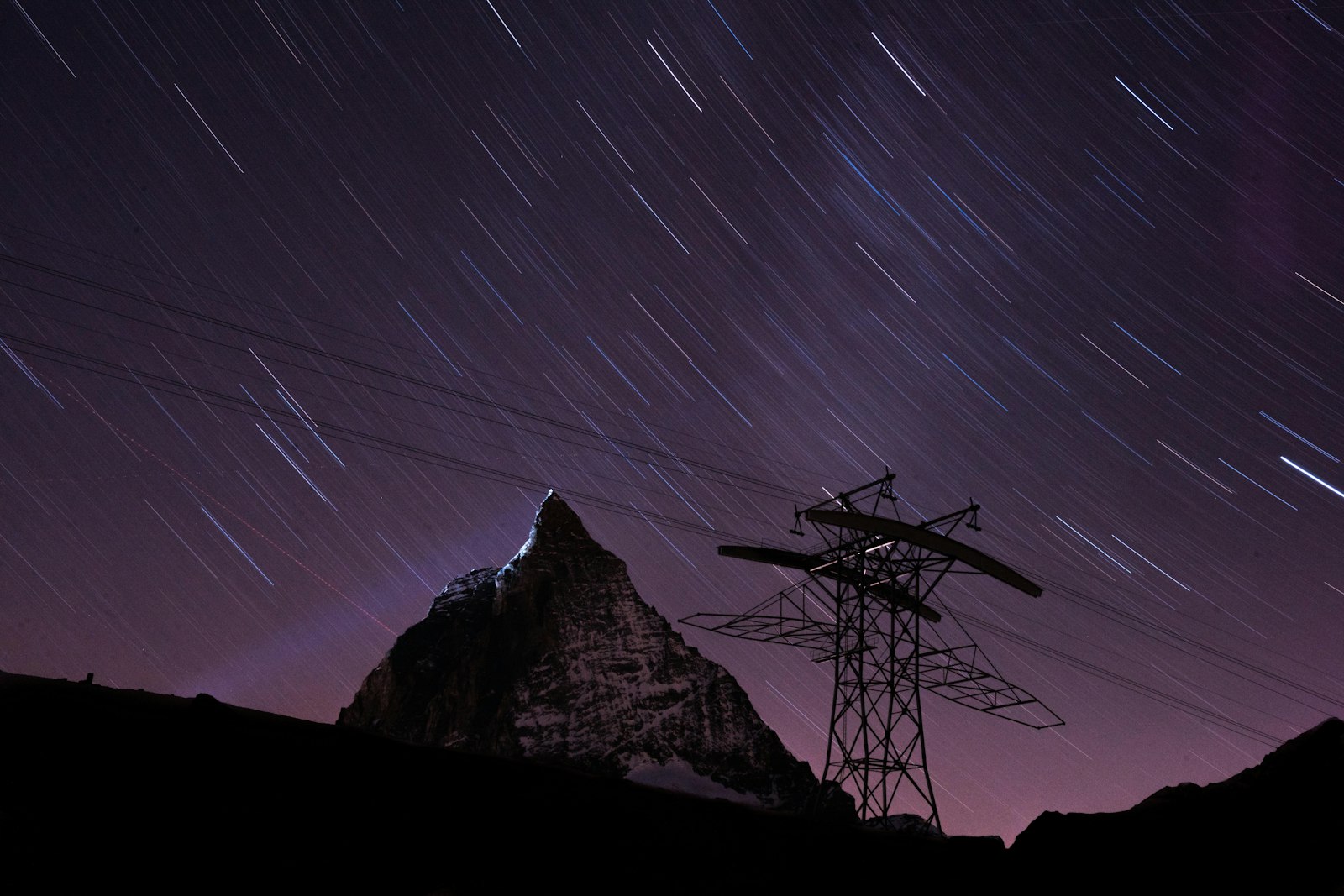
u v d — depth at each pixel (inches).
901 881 838.5
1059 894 813.2
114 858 608.4
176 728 778.8
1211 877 814.5
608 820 866.1
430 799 808.3
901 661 1347.2
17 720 729.0
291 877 652.1
